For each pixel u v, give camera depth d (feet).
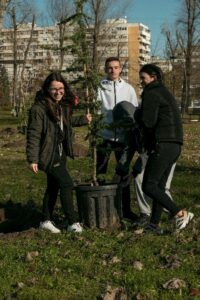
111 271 18.74
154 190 23.02
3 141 75.46
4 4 107.04
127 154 24.91
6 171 45.62
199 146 68.33
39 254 20.68
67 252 20.81
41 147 23.32
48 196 24.53
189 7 181.78
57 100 23.45
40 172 43.98
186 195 32.60
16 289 17.28
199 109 188.65
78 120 24.93
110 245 21.74
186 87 182.39
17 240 22.93
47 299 16.52
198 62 209.46
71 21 24.61
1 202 31.30
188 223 24.04
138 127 23.29
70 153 24.07
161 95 22.65
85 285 17.52
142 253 20.63
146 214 24.84
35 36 186.70
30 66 167.12
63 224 25.67
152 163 22.88
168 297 16.40
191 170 44.68
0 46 225.35
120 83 25.93
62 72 24.72
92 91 24.61
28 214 27.07
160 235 23.27
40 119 23.17
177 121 22.88
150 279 17.87
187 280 17.80
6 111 193.06
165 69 209.36
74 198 30.83
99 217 24.16
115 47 193.98
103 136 25.57
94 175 25.26
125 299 16.43
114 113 25.11
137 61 213.87
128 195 25.80
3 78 220.64
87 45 24.72
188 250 21.07
